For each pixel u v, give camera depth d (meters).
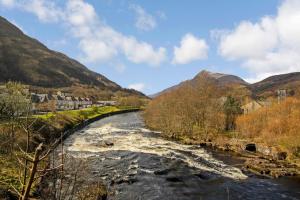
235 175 43.53
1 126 36.81
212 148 65.88
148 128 100.50
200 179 40.38
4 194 24.19
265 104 115.50
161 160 49.78
